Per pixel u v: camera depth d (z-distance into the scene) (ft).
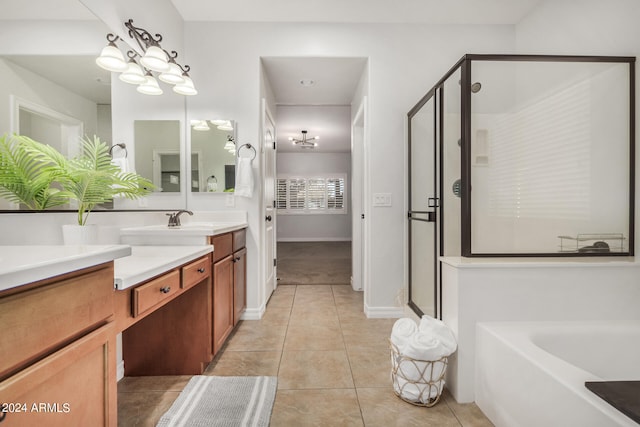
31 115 3.98
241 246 8.55
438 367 5.12
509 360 4.43
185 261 4.80
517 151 6.07
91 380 2.66
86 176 4.28
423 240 7.79
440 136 6.86
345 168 30.14
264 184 9.60
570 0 7.22
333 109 16.07
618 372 4.97
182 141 8.84
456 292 5.31
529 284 5.30
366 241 9.49
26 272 1.93
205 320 6.03
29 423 2.06
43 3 4.16
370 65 9.05
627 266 5.32
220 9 8.45
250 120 9.03
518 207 6.01
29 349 2.03
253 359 6.63
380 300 9.16
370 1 8.13
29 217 3.93
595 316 5.35
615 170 5.84
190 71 8.96
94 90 5.29
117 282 3.19
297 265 17.48
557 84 5.97
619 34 6.03
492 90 6.16
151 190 7.32
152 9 7.33
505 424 4.50
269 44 8.99
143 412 4.94
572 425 3.41
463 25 9.15
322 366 6.34
